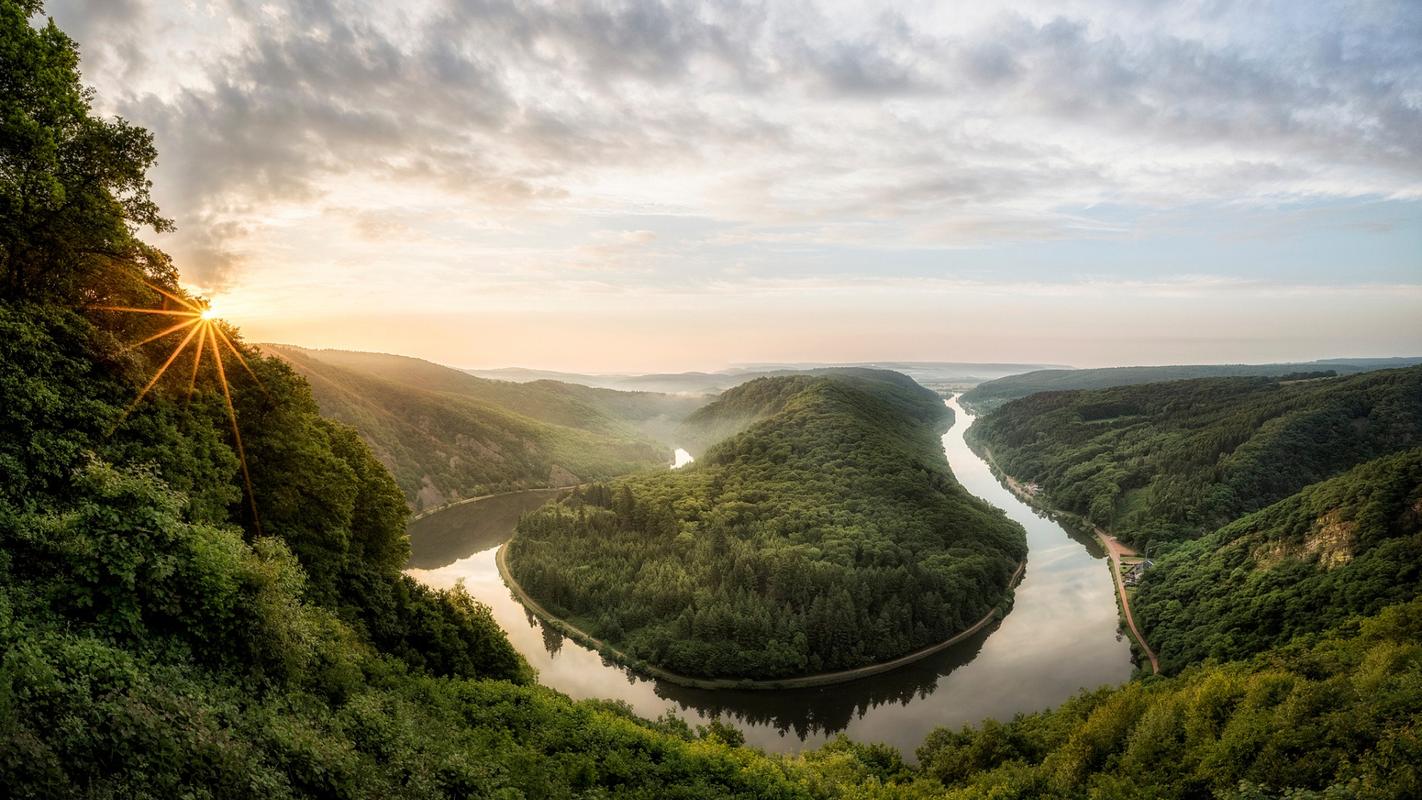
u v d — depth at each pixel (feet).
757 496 622.95
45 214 94.68
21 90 91.09
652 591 417.49
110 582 61.87
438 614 171.53
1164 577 444.96
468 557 572.51
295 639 78.43
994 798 162.71
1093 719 190.39
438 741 92.07
